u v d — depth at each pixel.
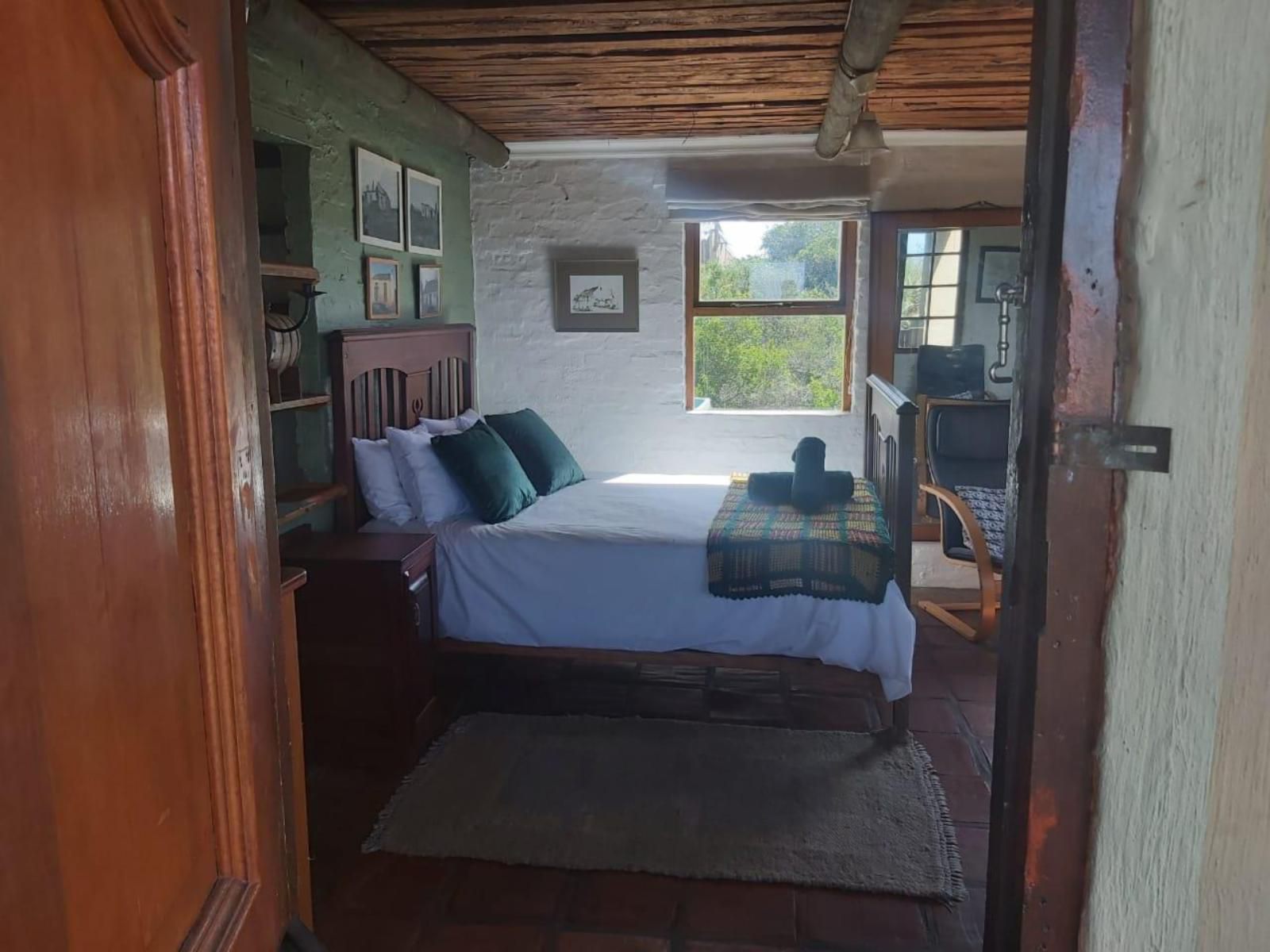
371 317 3.67
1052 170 0.88
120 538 0.59
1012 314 4.75
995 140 4.63
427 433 3.67
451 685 3.36
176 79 0.67
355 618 2.75
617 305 4.93
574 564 3.04
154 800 0.64
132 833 0.61
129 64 0.61
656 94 3.79
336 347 3.30
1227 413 0.84
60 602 0.52
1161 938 0.93
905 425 2.96
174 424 0.68
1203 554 0.86
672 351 4.95
